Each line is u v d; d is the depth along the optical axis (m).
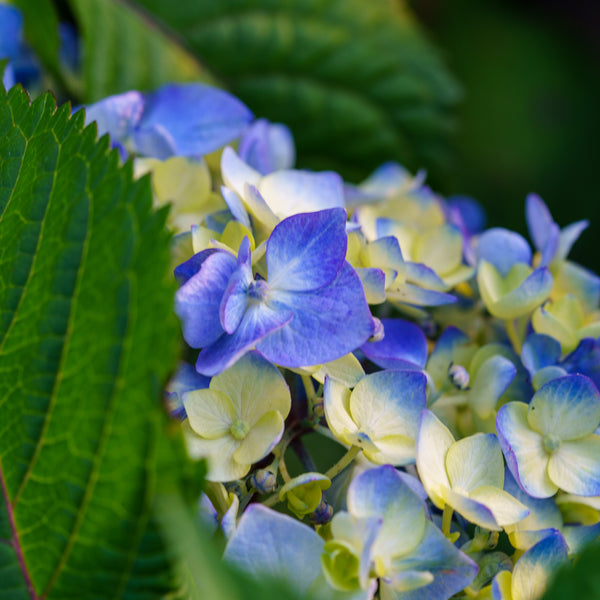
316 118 0.74
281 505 0.48
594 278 0.52
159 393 0.43
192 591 0.45
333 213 0.47
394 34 0.75
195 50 0.70
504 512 0.47
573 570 0.44
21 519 0.45
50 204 0.46
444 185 0.77
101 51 0.64
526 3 1.00
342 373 0.47
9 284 0.46
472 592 0.47
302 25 0.72
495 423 0.49
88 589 0.44
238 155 0.54
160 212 0.44
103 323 0.44
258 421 0.47
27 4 0.59
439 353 0.50
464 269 0.52
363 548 0.44
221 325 0.47
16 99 0.48
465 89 0.96
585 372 0.50
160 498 0.43
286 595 0.42
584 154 0.94
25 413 0.45
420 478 0.47
